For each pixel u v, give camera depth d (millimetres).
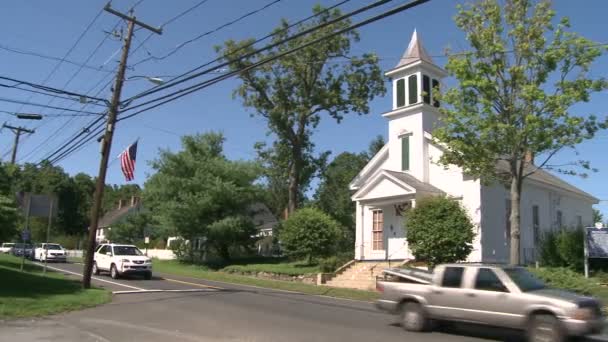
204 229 40469
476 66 21359
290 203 41906
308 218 32719
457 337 11984
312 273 29422
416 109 31078
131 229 63188
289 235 32781
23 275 23125
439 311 12359
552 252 25719
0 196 21859
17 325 13125
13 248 53438
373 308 17516
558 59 20266
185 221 40031
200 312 15750
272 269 32281
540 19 20719
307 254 32719
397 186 28875
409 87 31781
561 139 20688
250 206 43719
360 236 31172
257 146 44844
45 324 13375
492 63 21406
